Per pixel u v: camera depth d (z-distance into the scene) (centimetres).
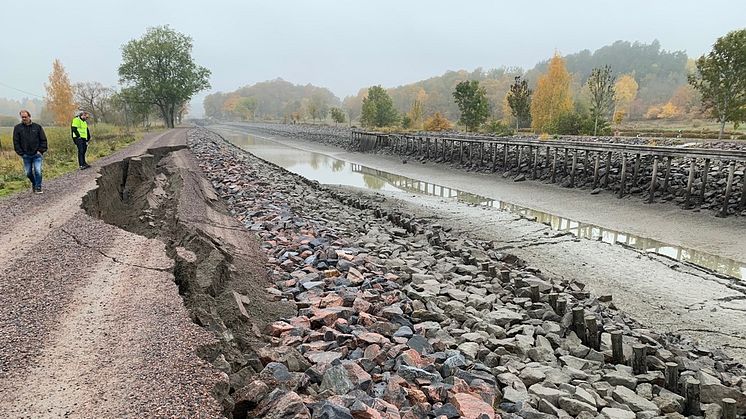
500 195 2264
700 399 559
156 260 641
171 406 336
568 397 505
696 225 1588
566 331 706
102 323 456
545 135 3375
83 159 1564
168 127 7400
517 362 588
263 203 1488
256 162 3003
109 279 570
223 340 450
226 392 371
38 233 757
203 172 2081
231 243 903
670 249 1388
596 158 2205
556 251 1325
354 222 1401
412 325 647
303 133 7400
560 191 2269
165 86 6962
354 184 2756
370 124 7288
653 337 755
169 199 1227
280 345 536
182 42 7162
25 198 1047
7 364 379
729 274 1188
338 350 529
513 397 490
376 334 570
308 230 1141
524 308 802
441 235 1318
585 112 5578
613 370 612
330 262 874
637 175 2042
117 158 1898
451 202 2061
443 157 3550
